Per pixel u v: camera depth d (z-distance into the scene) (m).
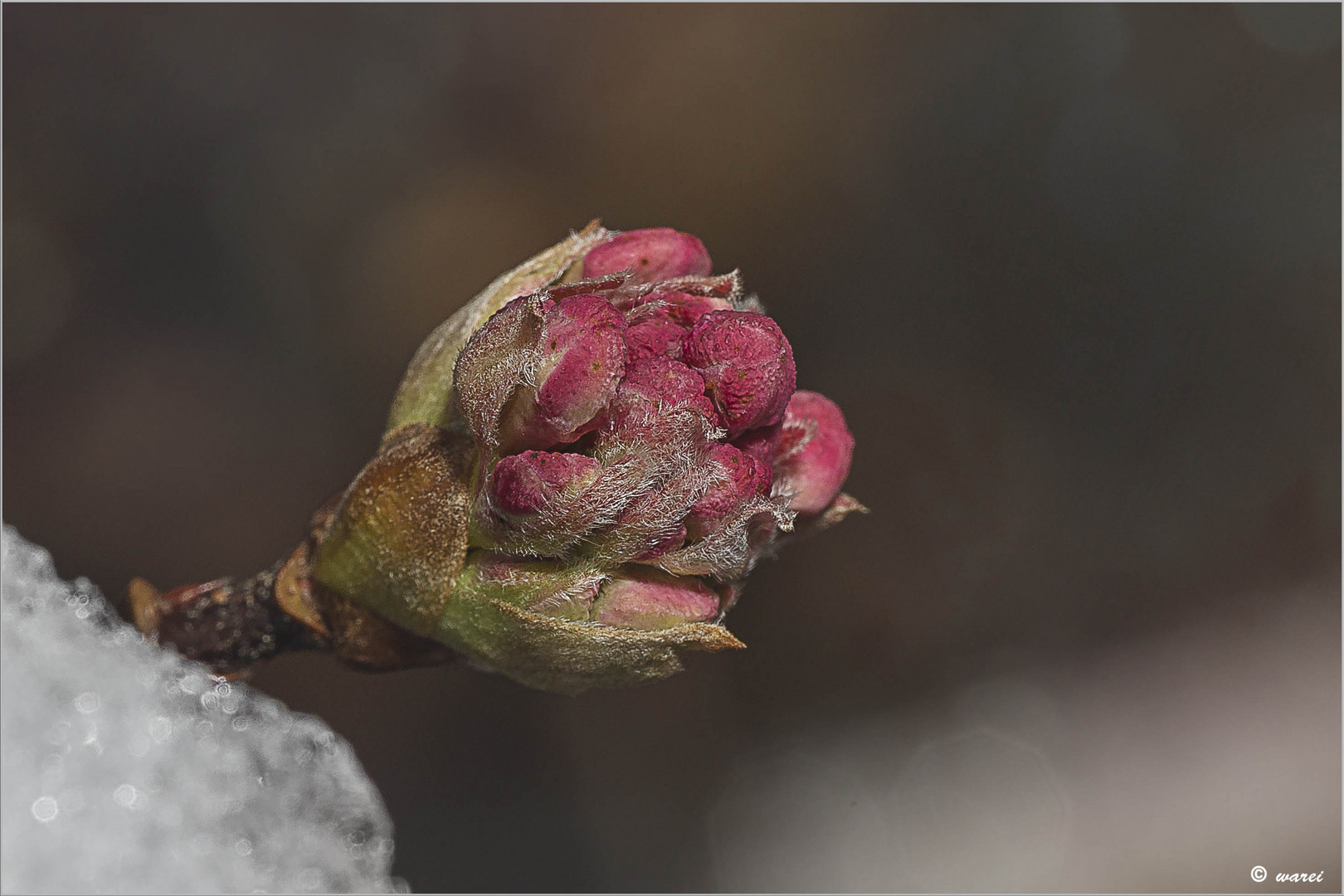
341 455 0.30
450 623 0.15
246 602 0.15
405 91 0.33
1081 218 0.36
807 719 0.33
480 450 0.15
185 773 0.15
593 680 0.15
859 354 0.35
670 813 0.31
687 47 0.34
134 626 0.15
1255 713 0.33
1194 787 0.32
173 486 0.28
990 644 0.34
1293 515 0.36
